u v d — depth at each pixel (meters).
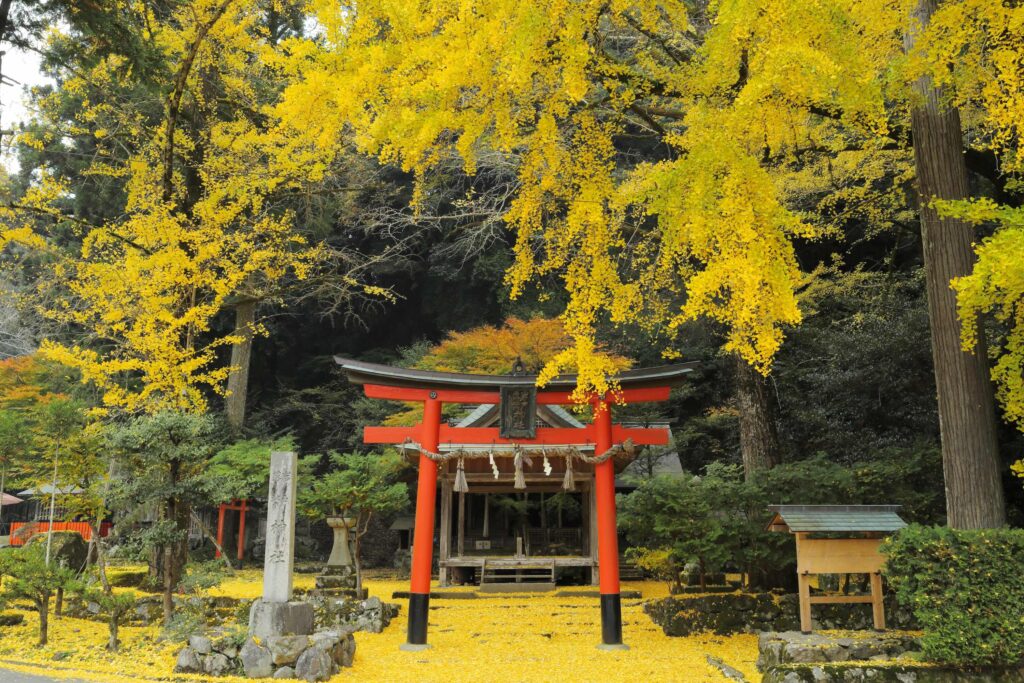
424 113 5.93
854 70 5.23
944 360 6.80
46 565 8.40
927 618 5.92
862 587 9.73
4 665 7.10
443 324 25.97
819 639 7.04
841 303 16.53
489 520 19.39
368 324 27.53
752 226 5.12
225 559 9.27
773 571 10.51
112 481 9.02
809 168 10.03
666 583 15.14
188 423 8.74
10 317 20.61
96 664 7.29
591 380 6.29
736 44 5.34
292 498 8.59
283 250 13.82
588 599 12.83
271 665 7.03
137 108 15.46
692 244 5.70
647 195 6.27
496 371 17.39
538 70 5.92
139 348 10.93
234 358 18.94
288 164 12.71
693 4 8.79
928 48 5.96
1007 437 9.98
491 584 14.08
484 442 9.48
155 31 12.29
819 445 14.57
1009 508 10.12
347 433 24.59
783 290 4.98
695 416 21.25
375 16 6.19
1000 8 5.59
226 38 12.66
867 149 8.24
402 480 18.25
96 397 18.19
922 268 13.68
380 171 17.75
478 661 8.01
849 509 7.97
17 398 17.84
